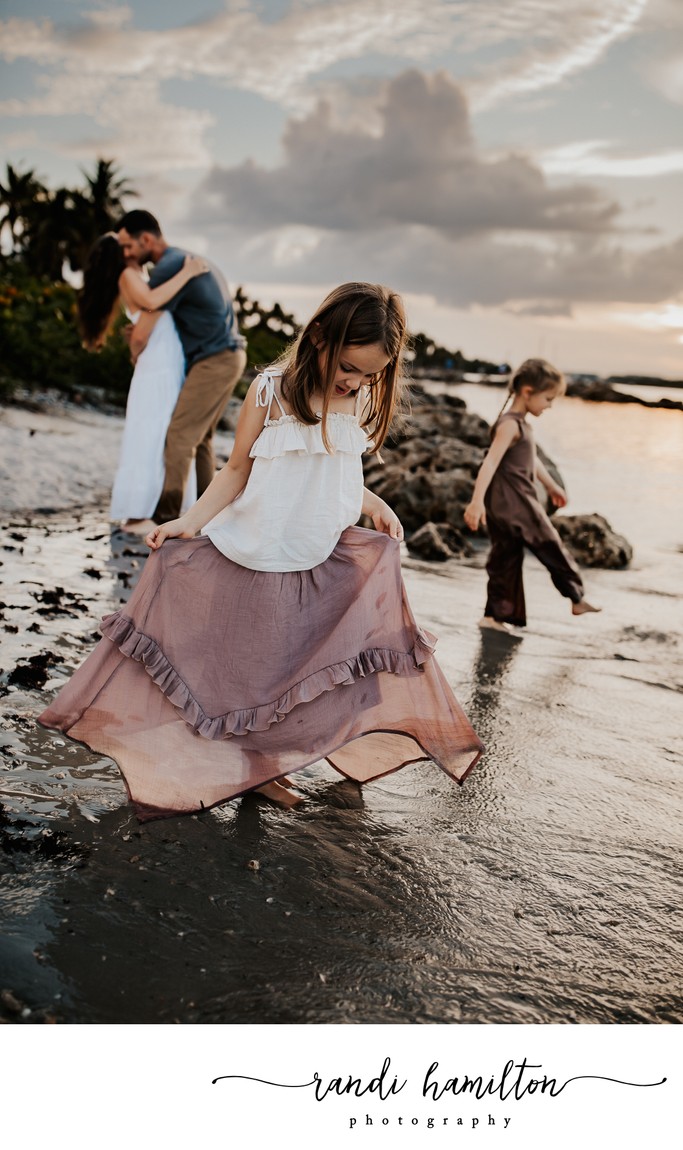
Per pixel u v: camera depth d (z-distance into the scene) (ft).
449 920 7.60
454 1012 6.57
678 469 45.03
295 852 8.40
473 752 9.36
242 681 8.85
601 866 8.65
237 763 8.91
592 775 10.67
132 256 20.47
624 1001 6.84
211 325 19.83
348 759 10.02
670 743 11.84
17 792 8.82
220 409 20.58
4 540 18.01
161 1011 6.29
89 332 22.54
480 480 16.19
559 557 16.48
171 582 8.73
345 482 8.73
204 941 7.00
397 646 9.34
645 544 26.86
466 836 9.01
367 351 8.04
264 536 8.62
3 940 6.72
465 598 18.76
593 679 14.26
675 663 15.42
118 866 7.83
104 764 9.59
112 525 20.54
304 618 8.93
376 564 9.23
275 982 6.66
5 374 36.81
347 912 7.56
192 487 21.34
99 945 6.82
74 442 28.99
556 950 7.35
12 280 43.65
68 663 11.88
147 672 8.75
